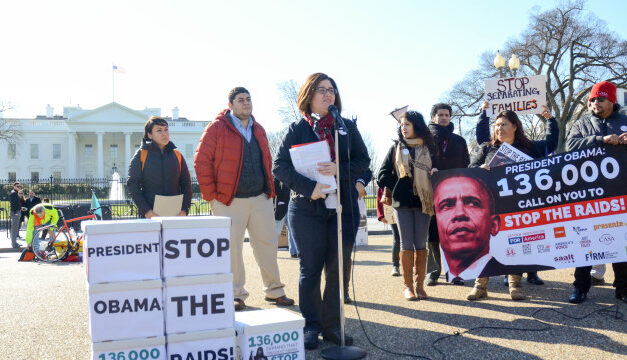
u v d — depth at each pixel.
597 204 4.90
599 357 3.34
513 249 4.99
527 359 3.34
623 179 4.88
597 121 5.11
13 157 72.56
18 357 3.60
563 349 3.51
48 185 37.38
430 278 6.14
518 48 33.06
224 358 2.98
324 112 3.97
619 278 4.91
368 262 8.24
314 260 3.81
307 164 3.68
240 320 3.23
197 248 2.98
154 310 2.88
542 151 5.69
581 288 4.90
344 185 3.87
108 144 74.75
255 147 5.23
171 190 5.47
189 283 2.95
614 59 32.03
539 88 6.68
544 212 4.98
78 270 8.72
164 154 5.47
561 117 33.44
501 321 4.26
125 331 2.83
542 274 6.71
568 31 32.16
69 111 77.12
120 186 31.59
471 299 5.16
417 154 5.25
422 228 5.27
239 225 5.08
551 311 4.54
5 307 5.28
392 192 5.46
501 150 5.16
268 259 5.23
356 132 4.08
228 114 5.27
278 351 3.14
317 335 3.76
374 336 3.94
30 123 72.94
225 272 3.02
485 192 5.06
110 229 2.84
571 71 32.94
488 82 6.86
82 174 74.25
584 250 4.88
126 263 2.86
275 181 7.57
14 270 8.79
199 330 2.95
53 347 3.84
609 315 4.36
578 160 4.96
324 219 3.85
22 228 21.50
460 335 3.90
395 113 6.59
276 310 3.59
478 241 5.04
